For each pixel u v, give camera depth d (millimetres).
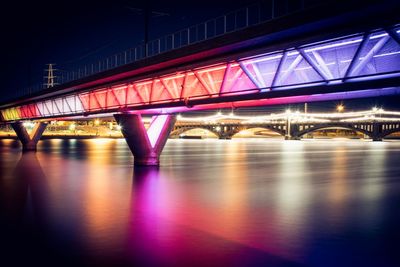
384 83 19781
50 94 60188
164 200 30766
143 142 46750
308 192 36219
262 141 192750
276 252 19000
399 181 45531
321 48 22172
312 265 17562
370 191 37531
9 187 36719
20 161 64000
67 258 18078
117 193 33469
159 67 34500
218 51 27688
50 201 30031
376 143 172000
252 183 41562
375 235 21984
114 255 18422
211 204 29484
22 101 74312
